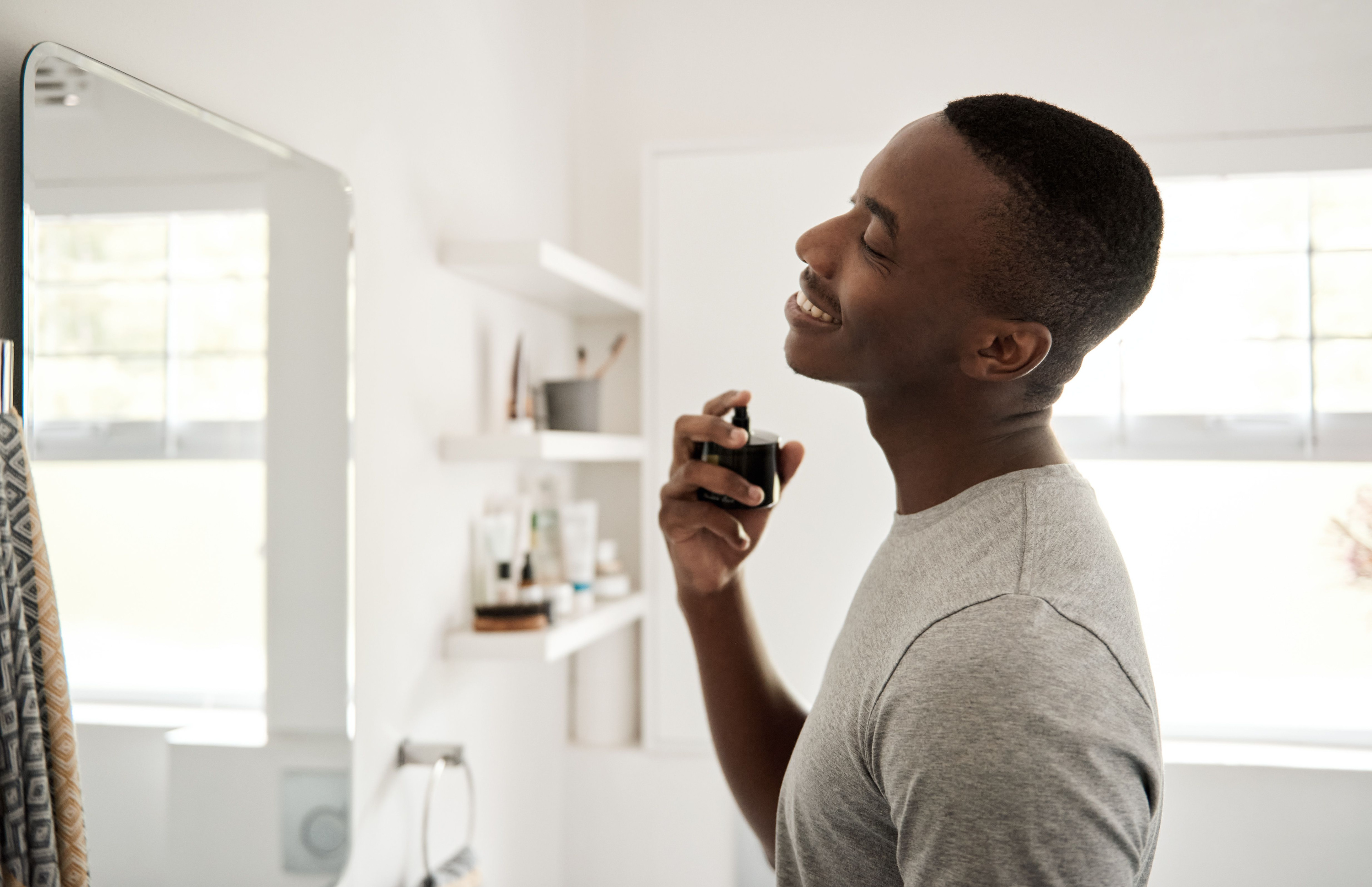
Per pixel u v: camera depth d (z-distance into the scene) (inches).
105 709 31.1
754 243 72.9
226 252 36.3
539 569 62.4
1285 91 67.5
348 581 43.9
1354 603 68.6
